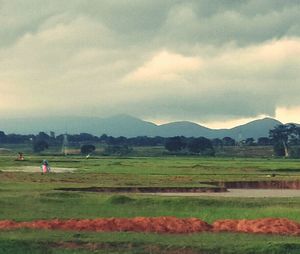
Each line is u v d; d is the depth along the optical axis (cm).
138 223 3438
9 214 3847
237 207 4397
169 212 4153
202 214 4059
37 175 8338
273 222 3488
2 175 8112
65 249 2853
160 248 2864
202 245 2877
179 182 7456
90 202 4500
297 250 2825
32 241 2933
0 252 2802
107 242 2934
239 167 11644
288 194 6462
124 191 6284
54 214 3891
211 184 7494
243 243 2919
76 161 14612
